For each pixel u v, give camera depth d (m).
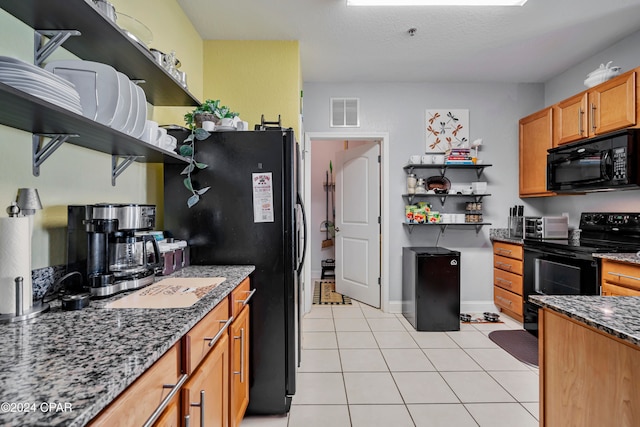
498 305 3.49
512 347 2.63
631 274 1.95
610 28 2.52
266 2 2.21
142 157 1.60
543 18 2.39
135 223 1.29
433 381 2.12
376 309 3.66
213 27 2.53
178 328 0.85
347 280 4.16
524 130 3.47
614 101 2.38
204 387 1.04
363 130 3.60
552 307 1.03
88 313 0.97
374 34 2.62
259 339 1.77
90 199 1.39
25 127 1.01
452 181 3.62
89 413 0.49
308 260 3.60
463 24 2.46
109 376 0.59
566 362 1.02
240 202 1.80
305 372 2.24
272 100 2.72
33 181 1.09
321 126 3.60
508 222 3.60
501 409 1.82
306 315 3.46
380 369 2.28
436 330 2.99
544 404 1.12
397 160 3.60
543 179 3.17
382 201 3.62
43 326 0.86
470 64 3.16
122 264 1.30
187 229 1.81
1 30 0.99
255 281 1.78
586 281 2.29
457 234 3.61
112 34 1.15
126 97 1.23
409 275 3.25
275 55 2.72
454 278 3.00
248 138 1.80
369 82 3.60
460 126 3.60
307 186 3.63
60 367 0.62
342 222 4.25
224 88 2.72
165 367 0.80
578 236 3.06
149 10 1.82
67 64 1.10
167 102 1.86
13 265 0.90
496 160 3.61
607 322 0.85
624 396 0.81
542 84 3.61
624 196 2.69
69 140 1.20
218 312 1.22
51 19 1.04
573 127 2.77
